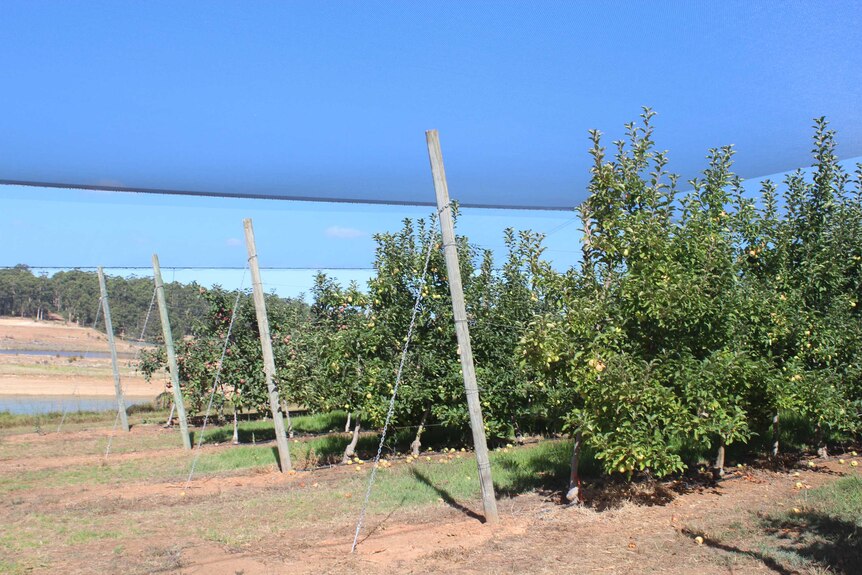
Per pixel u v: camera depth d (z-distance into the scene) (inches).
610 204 303.7
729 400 315.0
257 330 594.6
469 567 227.9
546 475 373.7
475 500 324.2
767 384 336.2
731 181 355.6
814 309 381.7
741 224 377.4
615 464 277.3
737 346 318.0
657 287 291.7
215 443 607.8
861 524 250.8
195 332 651.5
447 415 452.1
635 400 278.7
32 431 701.3
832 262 378.9
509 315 458.3
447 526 279.0
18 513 322.3
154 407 928.3
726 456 404.2
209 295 594.6
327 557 241.1
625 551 240.4
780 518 268.5
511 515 294.7
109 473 440.8
